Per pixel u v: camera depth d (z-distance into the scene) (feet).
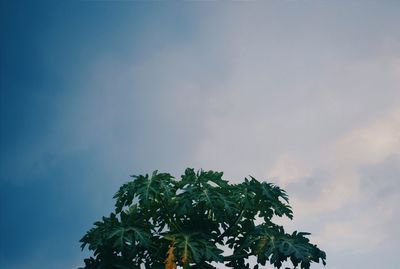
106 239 28.89
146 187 31.24
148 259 31.42
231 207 30.86
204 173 32.81
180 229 31.81
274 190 33.60
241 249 31.71
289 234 31.19
